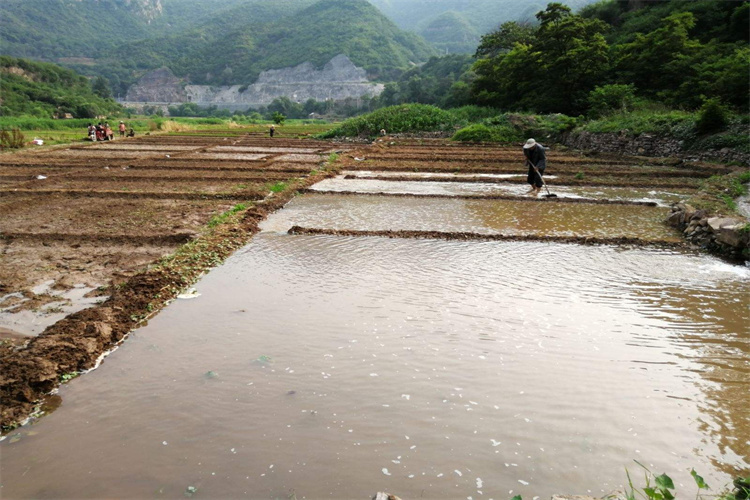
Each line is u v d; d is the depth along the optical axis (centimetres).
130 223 1102
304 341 577
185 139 3722
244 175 1859
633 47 3375
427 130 3938
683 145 2284
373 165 2216
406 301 699
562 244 1000
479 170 2027
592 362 538
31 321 609
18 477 363
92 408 446
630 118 2653
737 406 461
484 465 379
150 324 620
